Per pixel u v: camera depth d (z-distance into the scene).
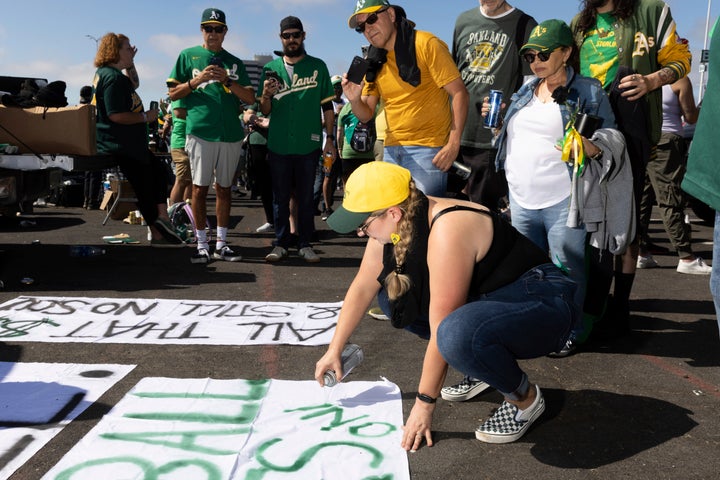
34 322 3.84
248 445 2.35
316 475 2.17
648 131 3.61
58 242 6.88
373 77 3.98
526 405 2.49
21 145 5.40
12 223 8.21
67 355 3.29
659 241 7.59
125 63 6.20
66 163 5.45
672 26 3.58
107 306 4.23
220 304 4.34
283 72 5.72
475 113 4.55
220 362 3.24
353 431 2.49
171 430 2.45
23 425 2.49
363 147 6.66
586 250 3.44
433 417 2.68
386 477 2.18
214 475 2.15
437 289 2.31
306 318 4.04
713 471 2.28
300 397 2.79
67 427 2.49
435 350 2.33
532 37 3.26
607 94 3.54
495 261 2.40
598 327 3.84
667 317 4.24
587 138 3.10
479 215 2.38
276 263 5.89
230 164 5.84
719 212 1.82
